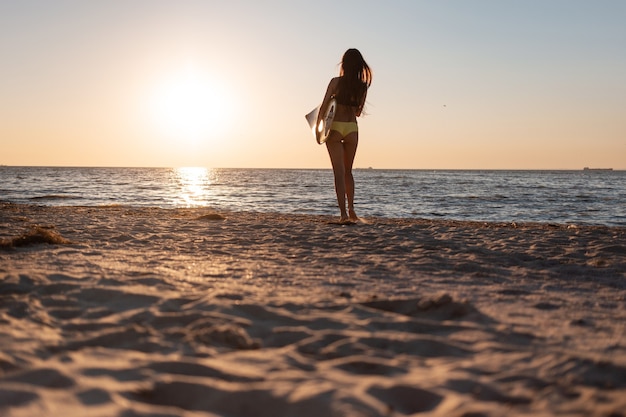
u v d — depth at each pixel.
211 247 5.71
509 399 1.88
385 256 5.21
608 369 2.14
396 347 2.43
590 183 65.94
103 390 1.90
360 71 7.80
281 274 4.20
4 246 5.03
